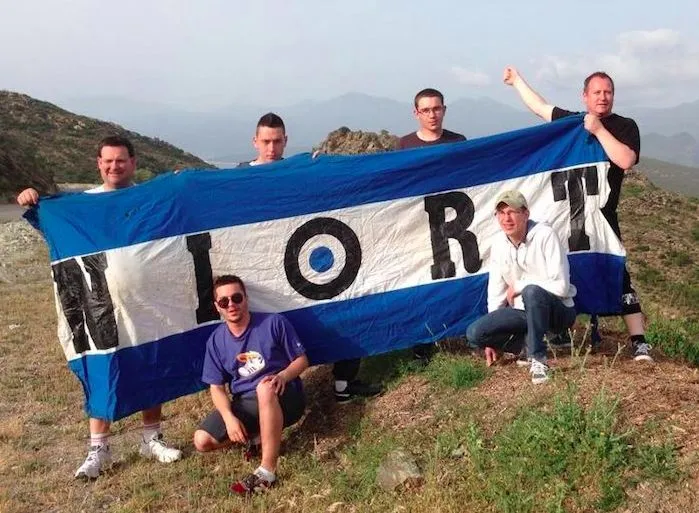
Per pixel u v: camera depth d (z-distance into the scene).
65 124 89.19
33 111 89.62
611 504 4.14
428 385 6.23
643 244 32.44
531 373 5.69
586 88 6.32
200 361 6.16
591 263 6.70
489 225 6.77
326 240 6.51
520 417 5.06
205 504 5.14
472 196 6.75
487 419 5.30
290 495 5.07
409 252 6.70
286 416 5.59
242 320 5.59
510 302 6.07
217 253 6.25
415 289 6.69
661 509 4.02
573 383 5.26
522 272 5.92
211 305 6.20
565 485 4.27
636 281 26.19
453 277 6.75
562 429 4.60
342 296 6.55
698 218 38.56
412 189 6.67
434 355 6.83
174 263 6.08
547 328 5.72
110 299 5.89
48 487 5.59
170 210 6.12
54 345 10.35
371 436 5.65
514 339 6.07
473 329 6.08
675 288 24.47
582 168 6.70
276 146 6.79
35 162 48.97
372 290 6.61
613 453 4.36
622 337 7.59
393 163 6.64
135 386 5.93
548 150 6.76
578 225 6.71
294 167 6.52
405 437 5.43
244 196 6.34
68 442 6.65
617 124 6.40
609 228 6.66
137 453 6.18
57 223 5.95
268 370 5.61
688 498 4.04
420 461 5.07
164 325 6.05
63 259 5.93
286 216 6.41
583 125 6.70
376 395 6.41
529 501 4.25
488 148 6.73
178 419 7.01
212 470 5.66
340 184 6.52
